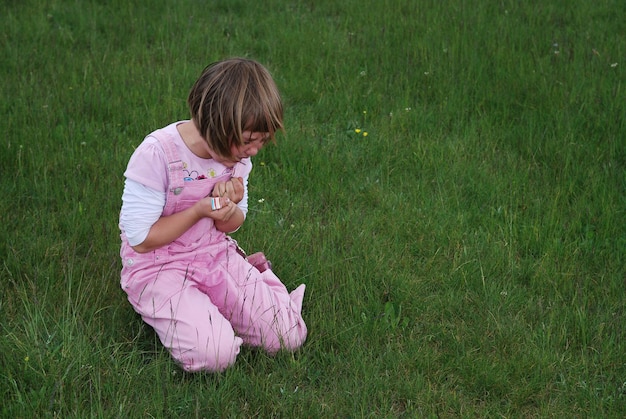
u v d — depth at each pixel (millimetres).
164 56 5762
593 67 5613
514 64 5656
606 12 6695
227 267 3141
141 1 6754
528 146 4680
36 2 6559
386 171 4496
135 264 3037
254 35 6367
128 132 4785
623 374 3037
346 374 3016
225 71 2684
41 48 5773
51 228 3768
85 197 4020
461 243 3822
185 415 2777
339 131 4949
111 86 5293
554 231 3883
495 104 5203
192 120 2879
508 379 3004
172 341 2949
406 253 3752
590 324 3277
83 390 2830
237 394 2871
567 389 2957
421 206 4121
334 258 3611
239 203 3166
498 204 4168
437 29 6215
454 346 3162
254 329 3084
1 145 4344
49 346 2967
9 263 3502
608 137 4711
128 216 2875
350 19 6539
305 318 3316
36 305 3172
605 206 4059
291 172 4410
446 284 3541
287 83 5453
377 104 5188
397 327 3258
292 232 3875
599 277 3623
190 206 2984
